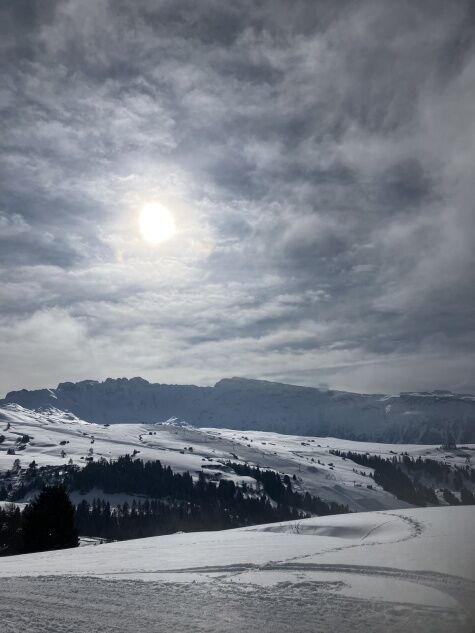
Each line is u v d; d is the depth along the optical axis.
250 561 21.23
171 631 12.12
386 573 17.59
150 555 25.83
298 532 36.97
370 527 34.22
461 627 11.88
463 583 15.84
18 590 17.38
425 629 11.79
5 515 67.81
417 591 15.05
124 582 18.11
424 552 21.22
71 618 13.48
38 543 51.50
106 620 13.19
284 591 15.72
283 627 12.20
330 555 21.91
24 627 12.75
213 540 32.19
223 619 12.98
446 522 32.25
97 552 30.14
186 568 20.58
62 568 22.83
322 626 12.22
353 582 16.45
